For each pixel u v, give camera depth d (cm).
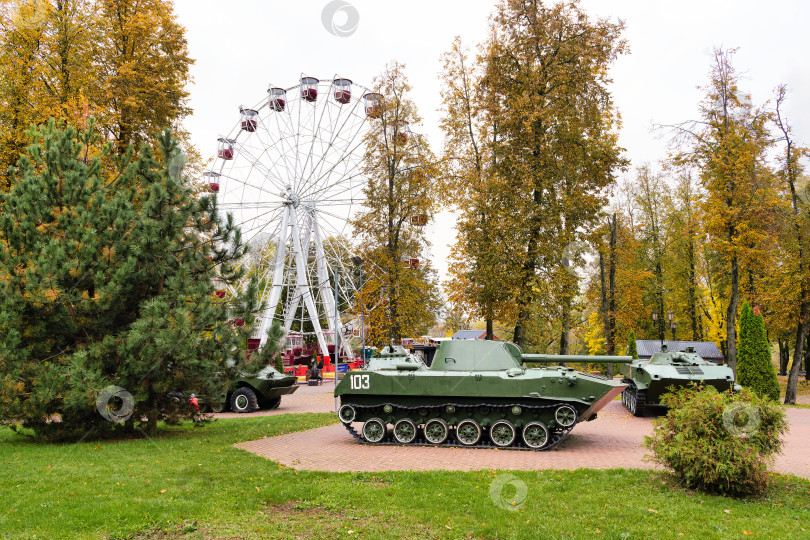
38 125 2003
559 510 772
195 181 2658
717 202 2472
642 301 3988
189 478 941
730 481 859
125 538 671
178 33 2467
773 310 2894
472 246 2381
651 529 693
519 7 2397
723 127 2545
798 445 1338
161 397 1402
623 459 1150
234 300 1444
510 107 2378
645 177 4094
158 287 1407
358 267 2758
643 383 1895
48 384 1203
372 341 2706
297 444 1344
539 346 4281
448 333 4931
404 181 2797
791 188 2688
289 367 3369
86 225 1306
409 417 1379
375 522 734
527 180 2264
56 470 977
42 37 2092
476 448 1307
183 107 2553
